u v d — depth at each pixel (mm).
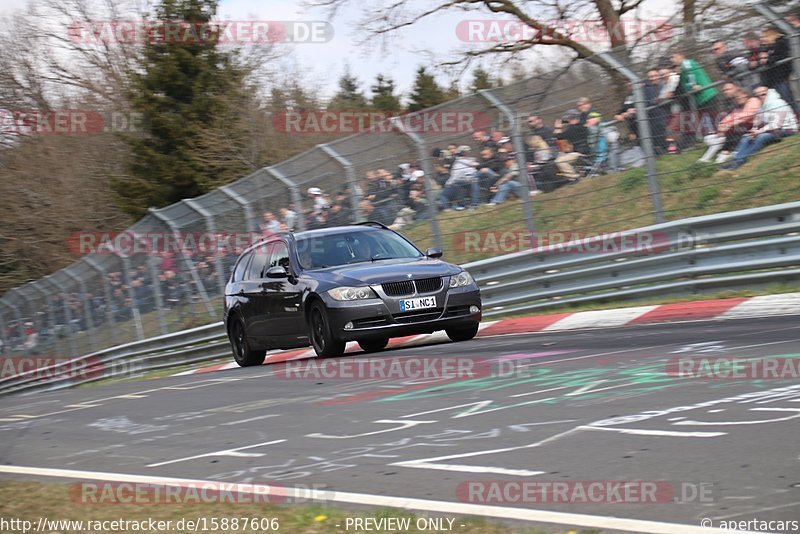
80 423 26297
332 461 16328
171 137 101438
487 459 15102
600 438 15570
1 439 25000
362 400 22797
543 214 41094
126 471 17609
